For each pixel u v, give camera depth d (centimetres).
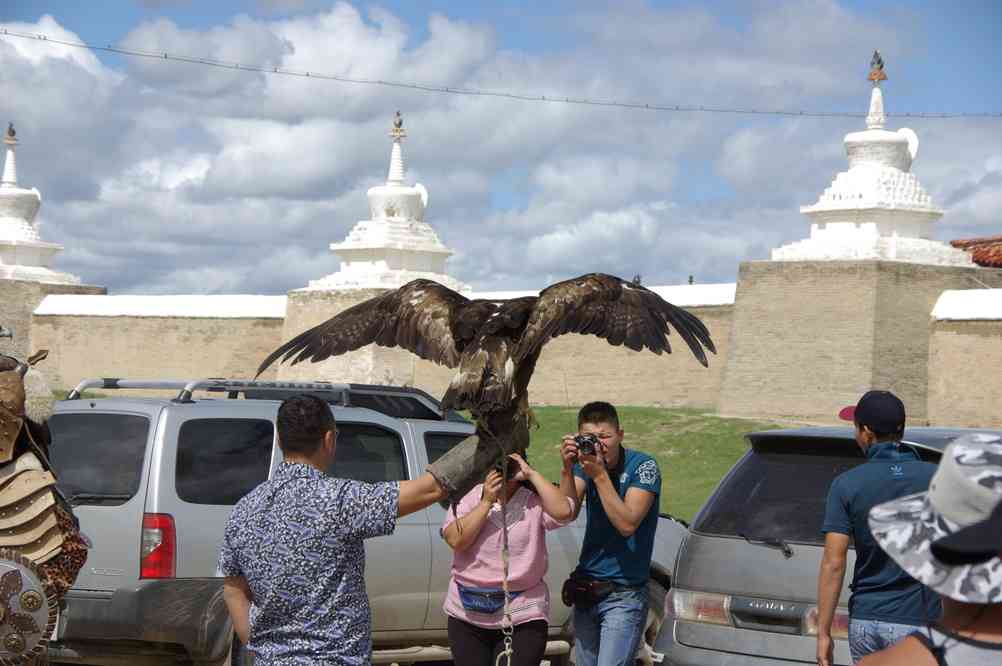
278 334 5731
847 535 718
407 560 1062
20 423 708
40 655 702
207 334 5897
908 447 784
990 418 3950
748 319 4397
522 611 752
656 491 812
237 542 579
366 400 1223
